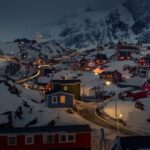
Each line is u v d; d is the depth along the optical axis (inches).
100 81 4618.6
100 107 3316.9
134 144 1627.7
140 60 6200.8
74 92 3681.1
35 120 2404.0
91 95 3961.6
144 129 2650.1
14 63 6717.5
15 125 2313.0
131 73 5305.1
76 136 2010.3
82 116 2970.0
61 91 3245.6
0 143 1982.0
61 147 2006.6
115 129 2610.7
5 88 2871.6
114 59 7175.2
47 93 3277.6
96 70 5728.3
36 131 2009.1
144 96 3582.7
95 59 7170.3
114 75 4749.0
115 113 2994.6
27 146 1991.9
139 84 4306.1
